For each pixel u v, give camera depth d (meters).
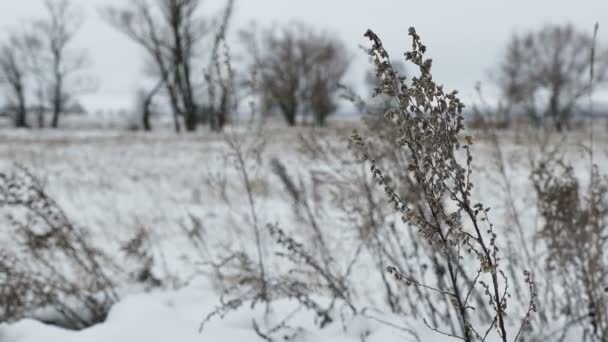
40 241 3.04
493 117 3.29
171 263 4.24
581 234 2.39
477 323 2.60
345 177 2.93
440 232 1.43
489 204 4.38
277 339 2.40
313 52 33.00
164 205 6.89
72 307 3.11
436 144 1.35
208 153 13.85
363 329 2.45
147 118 34.88
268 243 4.26
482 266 1.38
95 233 5.04
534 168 2.78
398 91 1.34
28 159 11.83
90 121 50.81
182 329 2.47
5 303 2.81
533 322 2.59
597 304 2.10
